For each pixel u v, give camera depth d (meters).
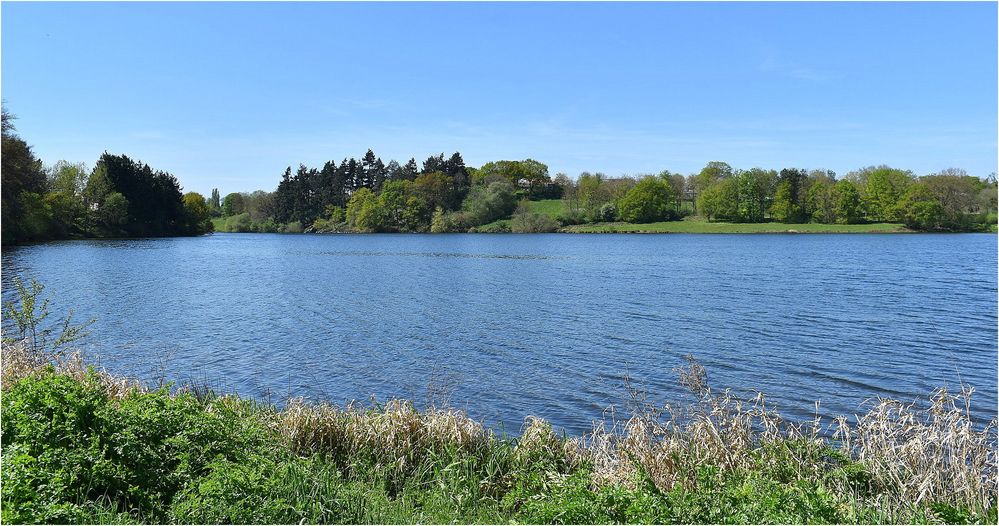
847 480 7.26
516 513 6.90
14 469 5.39
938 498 6.99
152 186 105.81
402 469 8.32
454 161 160.00
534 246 80.56
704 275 41.38
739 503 6.03
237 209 185.00
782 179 121.62
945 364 16.88
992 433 9.26
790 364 16.88
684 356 17.73
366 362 17.06
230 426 7.50
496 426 11.95
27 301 11.84
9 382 8.88
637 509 5.83
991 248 66.44
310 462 7.35
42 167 85.81
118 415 6.90
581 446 9.19
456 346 19.17
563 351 18.44
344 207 155.12
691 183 141.88
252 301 29.36
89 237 91.94
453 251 72.12
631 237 102.94
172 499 6.02
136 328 21.89
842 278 38.53
